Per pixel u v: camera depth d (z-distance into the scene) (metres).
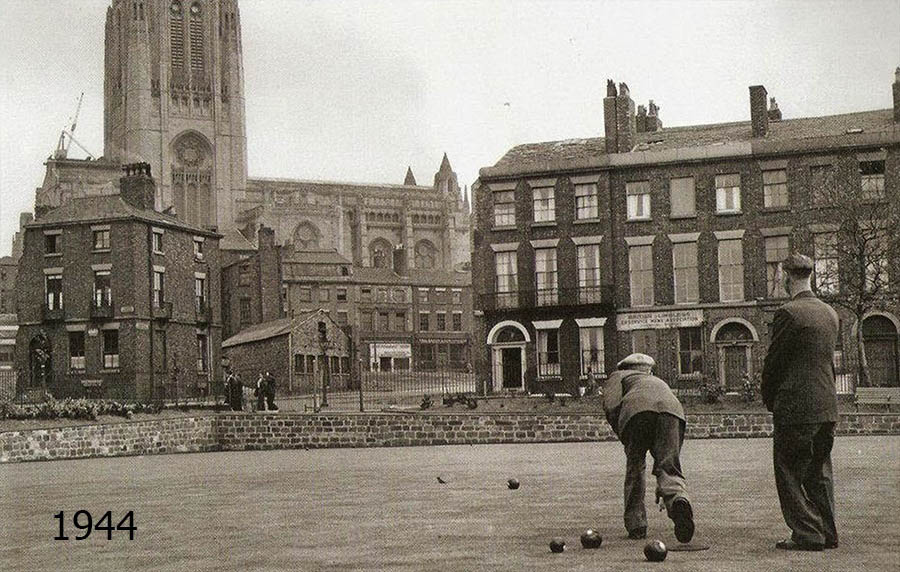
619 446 30.84
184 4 137.38
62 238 53.72
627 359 10.44
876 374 43.50
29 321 53.66
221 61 139.38
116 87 140.62
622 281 48.50
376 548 10.39
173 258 55.91
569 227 49.38
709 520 11.87
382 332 101.19
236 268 82.69
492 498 15.39
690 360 47.38
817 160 46.00
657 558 8.82
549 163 49.72
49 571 9.84
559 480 18.55
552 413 35.00
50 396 42.34
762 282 46.56
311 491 17.86
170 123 135.62
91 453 34.22
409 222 151.62
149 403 40.22
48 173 88.31
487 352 50.00
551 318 49.00
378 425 36.81
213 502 16.41
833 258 45.38
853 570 8.16
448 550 10.07
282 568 9.30
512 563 9.09
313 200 141.00
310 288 99.12
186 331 56.59
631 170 48.75
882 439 29.69
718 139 49.41
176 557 10.38
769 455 24.14
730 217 47.12
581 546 10.05
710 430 33.22
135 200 56.28
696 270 47.59
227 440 38.69
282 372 63.12
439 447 34.31
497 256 50.44
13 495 19.36
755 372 46.38
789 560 8.71
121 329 52.56
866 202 43.38
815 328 9.16
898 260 41.19
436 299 104.00
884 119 47.94
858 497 14.09
